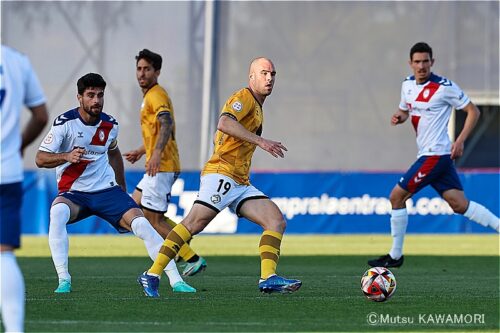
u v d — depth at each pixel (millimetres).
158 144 37062
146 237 30844
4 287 20203
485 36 86688
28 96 21156
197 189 68125
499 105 87125
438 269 43656
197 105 81438
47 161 30219
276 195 70438
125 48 81188
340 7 84625
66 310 26719
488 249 57938
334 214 70938
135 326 23875
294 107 84062
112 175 31969
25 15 81188
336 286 34688
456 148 41219
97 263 46281
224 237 68188
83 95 30641
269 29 83438
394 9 85500
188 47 81562
